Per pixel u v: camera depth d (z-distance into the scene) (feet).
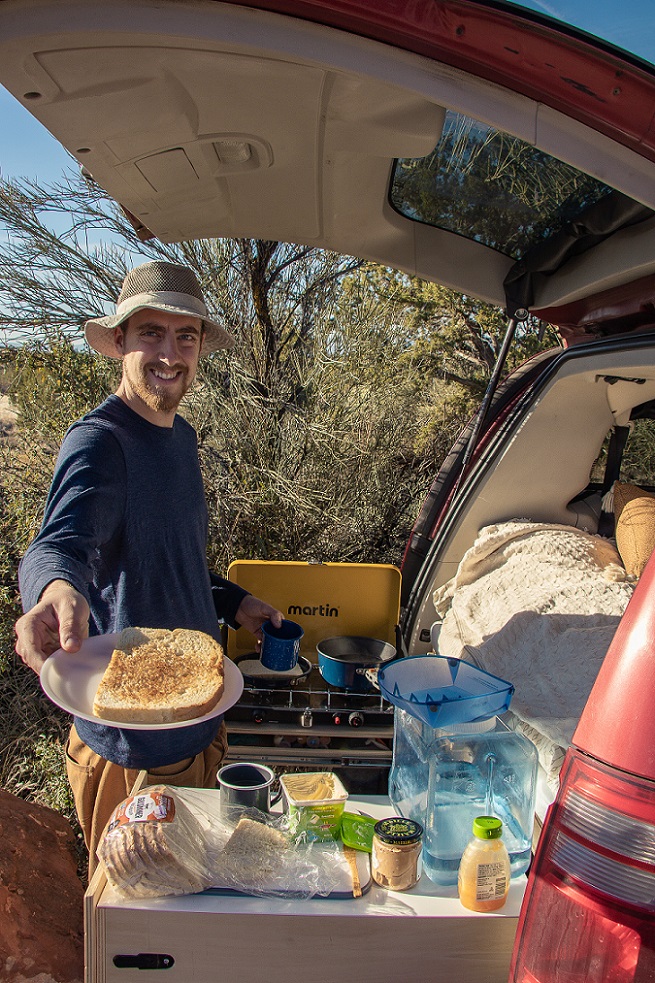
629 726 4.19
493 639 8.86
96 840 7.53
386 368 17.53
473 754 6.66
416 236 9.34
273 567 10.69
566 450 10.70
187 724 5.35
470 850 5.63
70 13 4.83
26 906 8.45
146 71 5.60
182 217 8.73
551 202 7.98
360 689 9.45
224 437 16.69
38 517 15.56
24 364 16.94
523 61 4.75
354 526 16.47
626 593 9.47
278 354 18.13
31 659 5.58
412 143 6.86
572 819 4.34
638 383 9.82
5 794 10.29
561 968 4.32
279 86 5.93
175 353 7.45
